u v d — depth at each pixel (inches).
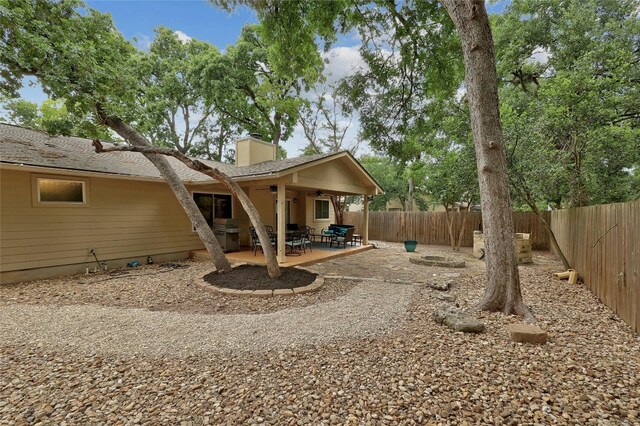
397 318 148.4
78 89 230.8
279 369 100.9
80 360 108.7
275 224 445.7
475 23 152.9
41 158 246.7
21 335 131.4
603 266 172.9
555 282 226.7
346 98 332.2
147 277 250.5
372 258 354.9
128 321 149.2
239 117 726.5
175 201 344.8
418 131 347.6
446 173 388.8
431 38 287.9
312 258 316.5
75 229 267.7
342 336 127.0
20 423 75.2
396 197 882.8
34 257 244.1
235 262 297.6
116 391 89.2
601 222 177.5
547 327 133.0
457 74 307.4
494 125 154.5
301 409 79.9
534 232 446.0
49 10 232.2
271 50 301.7
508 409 77.0
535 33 452.1
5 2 203.8
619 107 285.0
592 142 258.4
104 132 319.6
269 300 184.4
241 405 82.0
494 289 154.5
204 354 112.9
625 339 120.0
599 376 91.2
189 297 191.6
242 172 332.8
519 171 240.4
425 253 406.3
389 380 91.9
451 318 135.2
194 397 86.0
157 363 106.3
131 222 306.7
